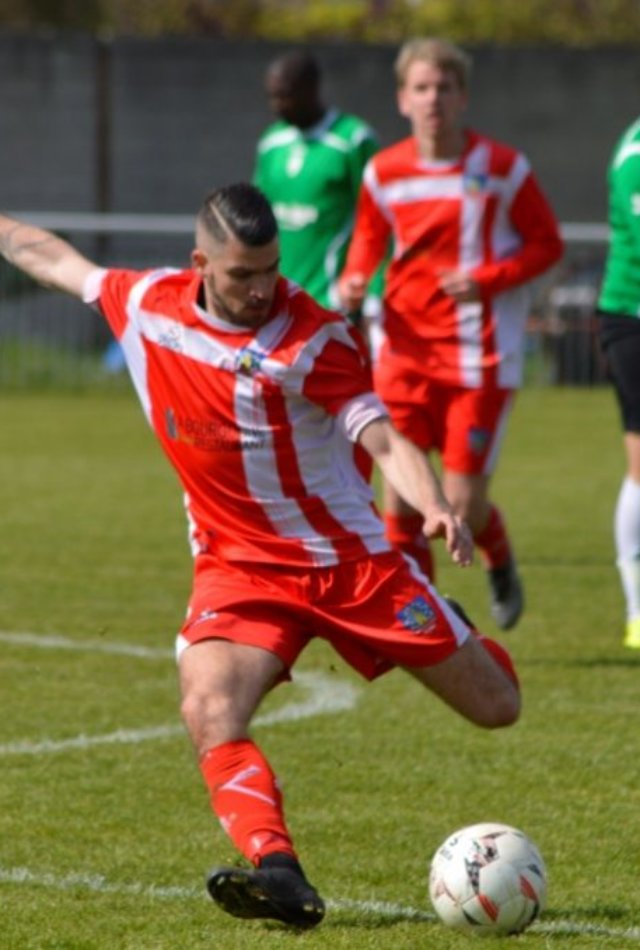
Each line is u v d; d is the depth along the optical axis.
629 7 142.50
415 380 28.33
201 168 101.06
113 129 100.56
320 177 36.31
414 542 28.12
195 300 16.53
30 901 16.73
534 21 141.00
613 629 31.00
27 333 76.69
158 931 15.77
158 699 25.77
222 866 14.72
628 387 28.77
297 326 16.36
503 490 49.72
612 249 28.66
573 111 102.75
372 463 17.42
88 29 134.12
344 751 22.83
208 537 17.03
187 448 16.80
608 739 23.36
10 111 100.06
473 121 103.00
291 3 150.12
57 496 48.03
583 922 16.11
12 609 32.66
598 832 19.22
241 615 16.55
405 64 28.00
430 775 21.62
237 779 15.52
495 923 15.40
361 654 17.00
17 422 66.88
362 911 16.45
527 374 76.50
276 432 16.45
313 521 16.72
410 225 28.11
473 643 16.89
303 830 19.33
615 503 47.34
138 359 16.92
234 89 100.62
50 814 19.88
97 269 17.64
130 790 20.92
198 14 139.12
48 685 26.61
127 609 32.72
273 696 26.09
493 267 27.42
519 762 22.22
